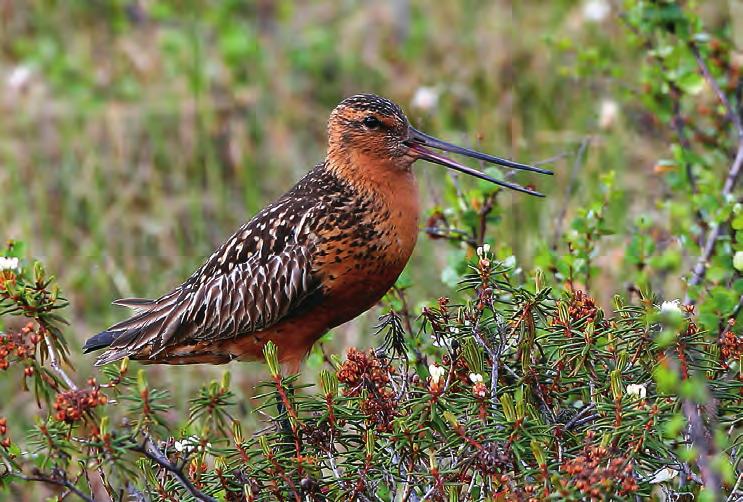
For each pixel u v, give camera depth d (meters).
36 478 8.84
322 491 9.35
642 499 9.12
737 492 8.91
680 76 13.08
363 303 11.32
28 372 9.20
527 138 16.81
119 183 16.92
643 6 13.05
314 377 12.94
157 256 15.87
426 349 10.66
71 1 20.16
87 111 18.06
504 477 8.41
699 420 8.64
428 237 13.09
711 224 12.03
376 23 19.78
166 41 19.09
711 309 10.70
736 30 16.17
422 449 8.95
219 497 9.34
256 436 9.34
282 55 19.08
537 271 9.72
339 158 11.18
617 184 14.77
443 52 18.92
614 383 8.57
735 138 13.94
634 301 12.57
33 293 9.42
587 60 14.39
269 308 11.15
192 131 17.36
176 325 11.43
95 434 8.50
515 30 18.70
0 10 20.02
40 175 17.06
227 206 16.55
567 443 9.05
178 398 13.28
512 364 9.66
